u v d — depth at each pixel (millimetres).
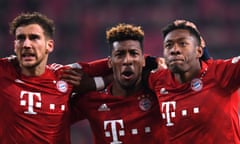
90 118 13914
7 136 12906
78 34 51531
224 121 12562
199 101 12719
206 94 12719
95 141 13977
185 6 53000
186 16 52531
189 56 12766
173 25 13023
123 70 13320
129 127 13594
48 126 13125
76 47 50844
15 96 13039
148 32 51219
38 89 13266
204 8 53094
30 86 13219
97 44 51219
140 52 13477
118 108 13734
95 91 14000
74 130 40250
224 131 12555
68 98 13609
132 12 52500
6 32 50531
